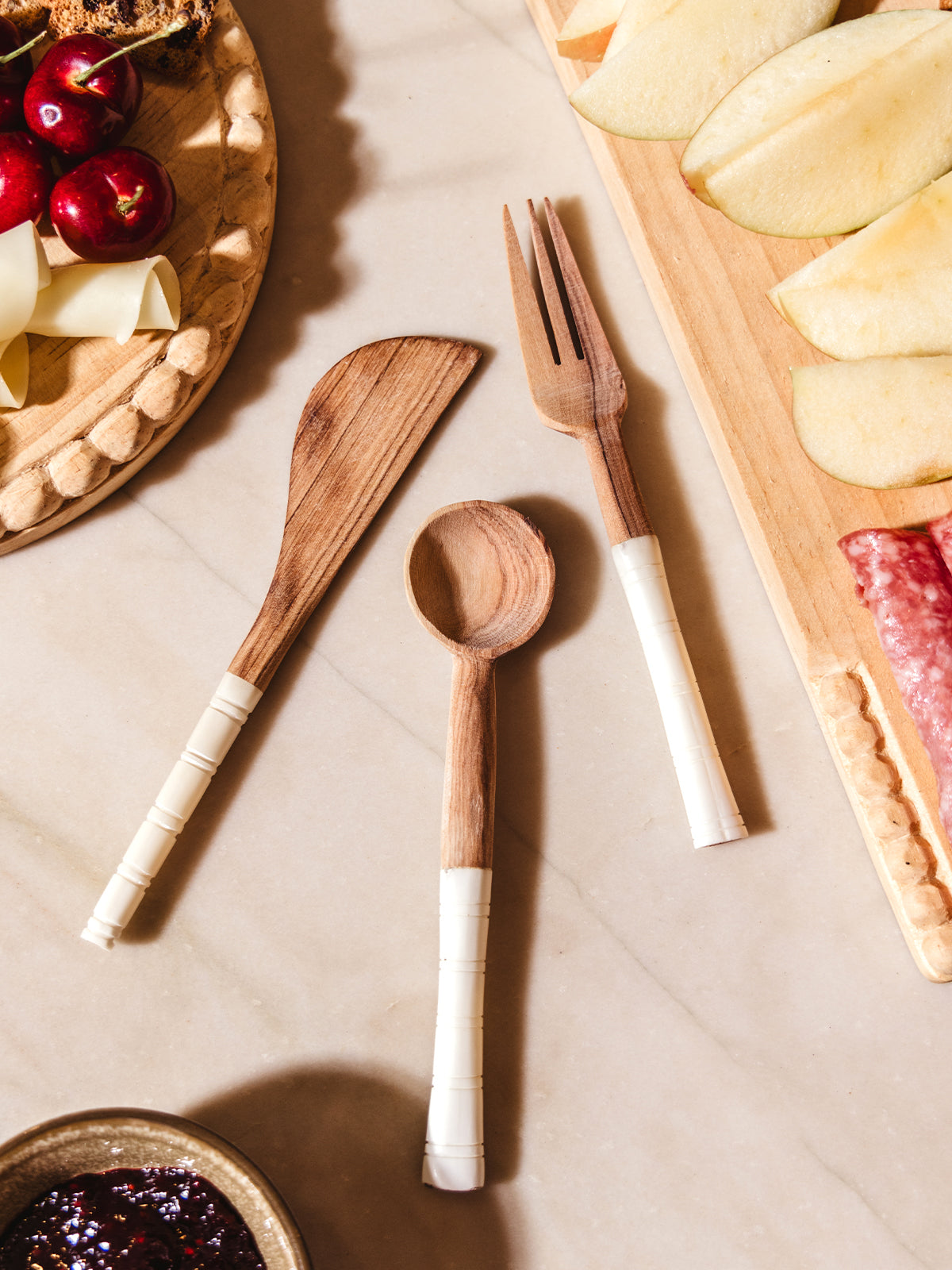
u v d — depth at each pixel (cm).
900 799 35
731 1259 34
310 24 41
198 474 38
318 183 40
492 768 35
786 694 36
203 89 38
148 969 36
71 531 38
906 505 36
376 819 36
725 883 36
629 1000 35
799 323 36
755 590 37
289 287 39
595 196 39
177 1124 31
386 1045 35
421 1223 34
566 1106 35
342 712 37
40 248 35
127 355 36
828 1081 35
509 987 35
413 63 40
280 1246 32
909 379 35
